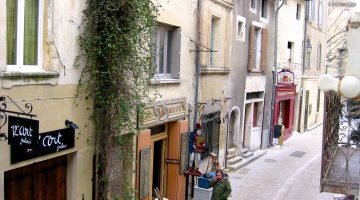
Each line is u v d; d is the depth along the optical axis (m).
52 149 7.51
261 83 21.19
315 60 32.84
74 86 8.04
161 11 11.06
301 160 20.50
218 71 15.51
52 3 7.45
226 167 17.16
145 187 10.78
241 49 18.11
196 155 13.71
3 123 6.35
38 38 7.41
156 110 11.10
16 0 6.95
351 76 5.14
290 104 26.89
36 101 7.12
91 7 8.29
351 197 10.41
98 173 8.89
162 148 12.43
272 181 16.30
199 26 13.55
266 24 21.33
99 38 8.23
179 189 12.67
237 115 18.41
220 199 11.55
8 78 6.48
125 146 9.71
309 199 14.29
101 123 8.76
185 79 12.91
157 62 11.68
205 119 14.73
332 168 8.64
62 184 8.32
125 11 8.43
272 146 23.62
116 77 8.55
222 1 15.47
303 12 28.27
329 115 8.28
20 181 7.37
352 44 5.30
